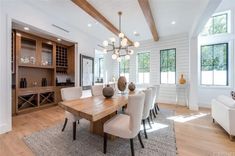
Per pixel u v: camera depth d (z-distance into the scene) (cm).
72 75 509
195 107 452
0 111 260
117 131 185
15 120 335
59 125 303
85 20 414
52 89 461
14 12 287
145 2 279
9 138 239
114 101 233
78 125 302
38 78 453
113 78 654
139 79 646
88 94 546
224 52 469
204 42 496
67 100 245
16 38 362
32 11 329
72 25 454
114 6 329
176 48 538
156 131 274
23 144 220
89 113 164
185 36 518
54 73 473
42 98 439
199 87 505
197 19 344
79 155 190
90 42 559
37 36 411
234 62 445
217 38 471
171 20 409
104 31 509
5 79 265
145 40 614
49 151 199
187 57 513
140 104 183
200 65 509
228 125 238
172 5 324
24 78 411
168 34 545
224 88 460
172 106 500
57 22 403
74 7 338
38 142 226
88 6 312
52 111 415
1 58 260
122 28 471
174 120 342
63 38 438
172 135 255
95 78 670
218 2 252
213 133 266
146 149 206
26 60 400
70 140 234
